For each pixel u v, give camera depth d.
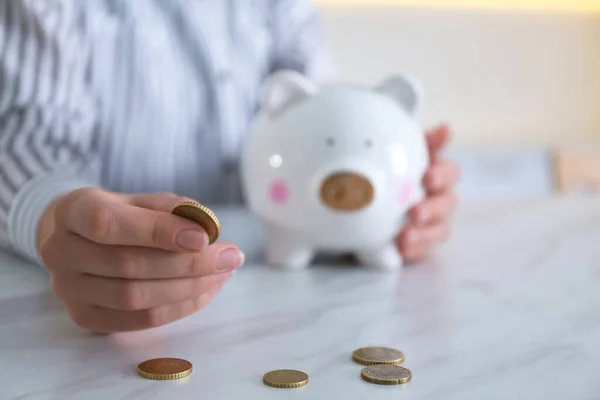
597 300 0.60
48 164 0.67
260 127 0.73
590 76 1.76
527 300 0.60
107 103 0.92
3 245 0.75
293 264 0.73
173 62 0.99
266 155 0.70
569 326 0.52
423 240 0.74
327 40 1.50
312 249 0.74
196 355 0.46
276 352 0.46
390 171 0.68
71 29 0.80
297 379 0.40
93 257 0.46
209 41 1.02
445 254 0.82
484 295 0.62
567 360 0.44
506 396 0.38
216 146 1.04
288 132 0.69
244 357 0.45
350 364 0.44
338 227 0.69
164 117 0.97
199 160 1.04
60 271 0.48
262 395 0.38
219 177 1.06
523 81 1.70
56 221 0.48
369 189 0.66
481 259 0.78
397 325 0.53
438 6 1.58
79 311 0.49
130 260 0.45
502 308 0.57
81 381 0.41
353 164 0.66
